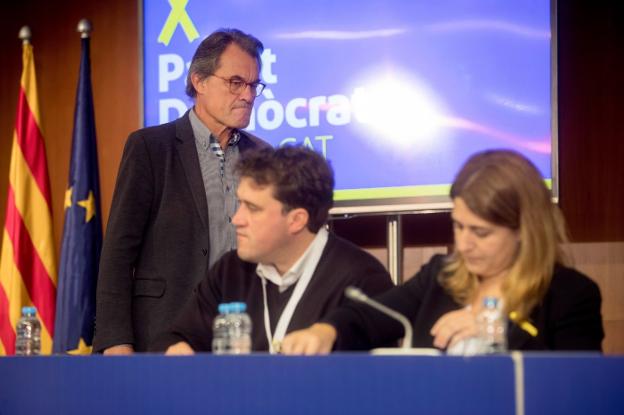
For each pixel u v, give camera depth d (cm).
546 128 589
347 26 633
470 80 606
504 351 294
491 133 600
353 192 624
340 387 258
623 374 237
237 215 350
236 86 474
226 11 656
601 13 621
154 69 668
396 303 341
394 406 253
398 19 623
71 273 648
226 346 362
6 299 678
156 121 665
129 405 287
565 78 625
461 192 308
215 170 475
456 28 611
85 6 740
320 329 317
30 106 707
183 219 456
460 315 296
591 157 619
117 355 291
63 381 300
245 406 269
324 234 365
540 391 242
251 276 369
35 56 746
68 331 641
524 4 598
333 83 633
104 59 732
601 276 614
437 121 611
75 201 659
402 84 620
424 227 640
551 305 307
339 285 353
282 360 265
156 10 670
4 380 313
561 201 620
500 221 304
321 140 632
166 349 372
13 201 690
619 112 617
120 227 447
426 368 250
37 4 750
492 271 316
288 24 644
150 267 453
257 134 644
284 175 343
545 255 306
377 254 652
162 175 459
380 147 621
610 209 615
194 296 382
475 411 245
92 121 680
